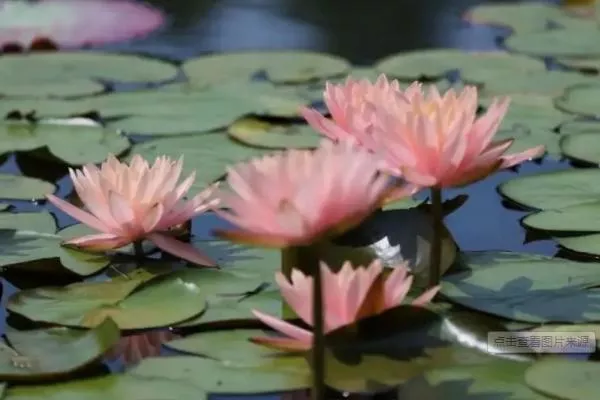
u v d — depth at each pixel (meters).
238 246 3.29
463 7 5.39
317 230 2.93
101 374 3.06
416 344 3.07
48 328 3.13
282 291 3.02
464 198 3.34
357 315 3.04
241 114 3.72
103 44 4.59
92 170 3.24
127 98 3.82
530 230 3.33
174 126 3.68
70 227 3.34
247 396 3.03
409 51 4.54
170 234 3.28
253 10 5.30
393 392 3.02
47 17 4.86
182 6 5.36
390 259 3.20
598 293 3.17
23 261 3.24
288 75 3.95
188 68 4.01
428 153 3.10
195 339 3.11
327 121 3.20
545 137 3.62
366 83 3.22
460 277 3.21
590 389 3.02
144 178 3.21
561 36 4.38
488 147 3.14
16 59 4.07
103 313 3.15
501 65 3.98
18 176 3.49
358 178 2.92
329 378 3.04
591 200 3.38
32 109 3.75
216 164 3.52
